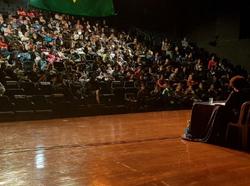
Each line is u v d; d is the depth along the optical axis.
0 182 3.43
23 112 8.66
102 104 10.12
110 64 11.52
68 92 9.72
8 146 5.18
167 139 5.82
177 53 14.41
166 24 17.59
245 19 14.91
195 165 4.11
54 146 5.18
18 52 9.96
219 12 15.79
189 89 12.02
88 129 6.94
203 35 16.62
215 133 5.46
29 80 9.39
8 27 10.84
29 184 3.38
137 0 16.75
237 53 15.09
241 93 5.32
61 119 8.70
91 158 4.43
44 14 13.05
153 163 4.18
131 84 11.17
